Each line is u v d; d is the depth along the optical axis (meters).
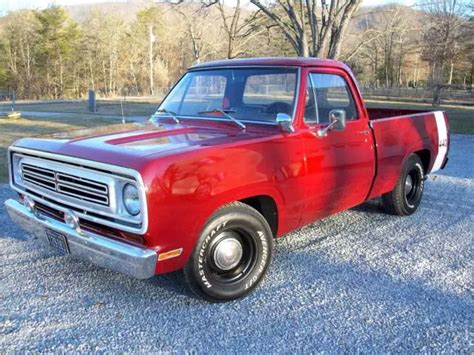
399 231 5.41
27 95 65.50
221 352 3.09
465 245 4.98
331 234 5.29
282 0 20.64
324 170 4.28
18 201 4.24
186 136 3.79
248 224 3.66
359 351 3.09
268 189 3.74
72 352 3.09
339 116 4.10
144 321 3.46
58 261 4.50
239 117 4.27
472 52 49.91
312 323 3.43
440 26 46.41
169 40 65.69
